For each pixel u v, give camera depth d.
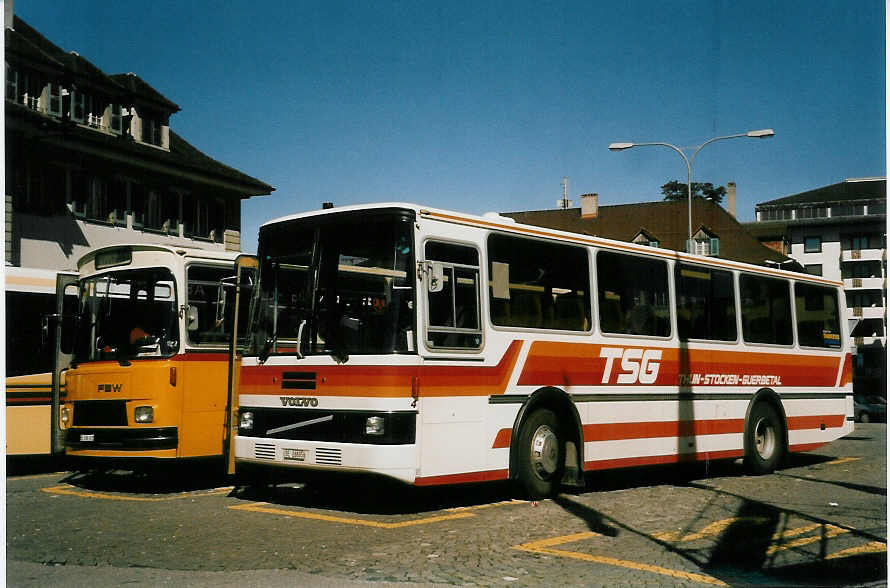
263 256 10.47
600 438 11.68
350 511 10.05
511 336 10.50
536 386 10.80
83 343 12.52
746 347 14.55
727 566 7.45
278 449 9.80
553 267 11.31
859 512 10.41
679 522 9.52
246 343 10.41
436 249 9.75
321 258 9.94
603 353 11.84
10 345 13.88
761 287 15.12
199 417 11.95
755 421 14.57
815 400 16.16
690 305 13.53
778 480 13.80
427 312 9.48
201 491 11.97
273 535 8.59
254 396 10.23
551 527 9.05
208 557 7.62
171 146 36.72
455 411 9.71
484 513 9.91
